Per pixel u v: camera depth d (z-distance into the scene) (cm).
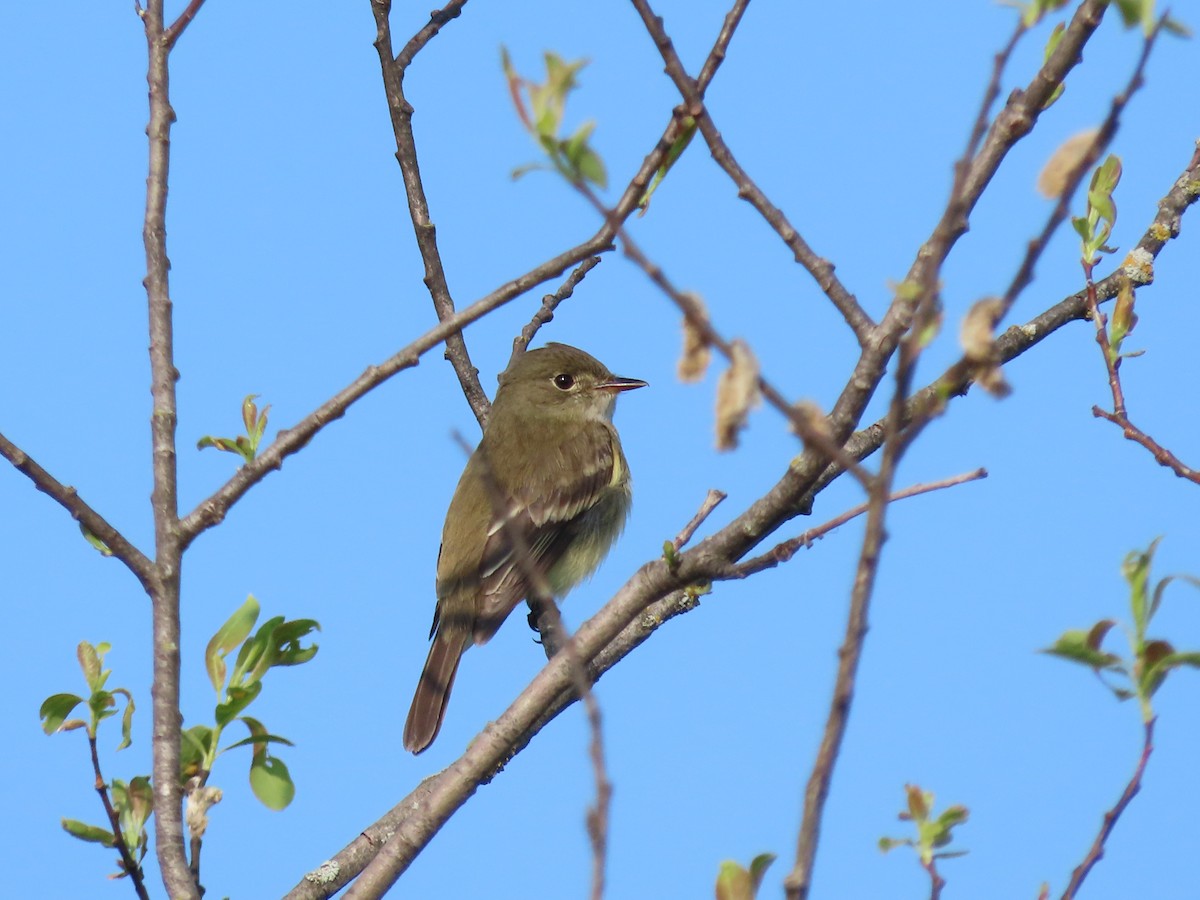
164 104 946
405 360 848
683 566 762
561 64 570
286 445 859
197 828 764
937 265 534
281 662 821
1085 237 981
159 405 885
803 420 532
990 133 674
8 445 822
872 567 530
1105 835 639
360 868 1085
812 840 527
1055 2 539
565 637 589
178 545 844
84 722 794
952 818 651
